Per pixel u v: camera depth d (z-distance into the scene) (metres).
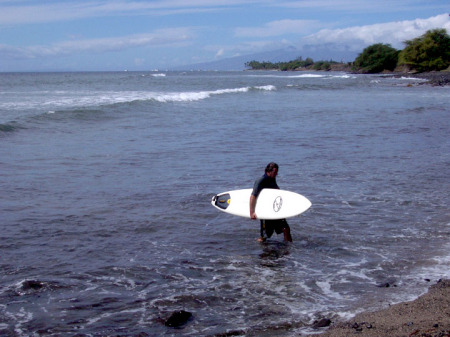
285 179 11.48
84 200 9.36
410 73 122.19
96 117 22.50
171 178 11.38
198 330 4.71
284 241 7.45
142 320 4.90
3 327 4.68
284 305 5.29
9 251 6.64
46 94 39.97
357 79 93.88
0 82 70.81
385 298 5.46
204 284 5.82
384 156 14.72
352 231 7.92
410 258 6.77
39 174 11.35
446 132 20.31
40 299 5.30
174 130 19.64
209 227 8.04
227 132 19.44
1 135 16.61
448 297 5.33
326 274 6.19
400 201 9.71
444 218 8.66
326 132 20.03
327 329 4.69
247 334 4.64
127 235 7.52
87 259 6.49
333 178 11.66
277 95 44.53
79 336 4.56
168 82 76.81
